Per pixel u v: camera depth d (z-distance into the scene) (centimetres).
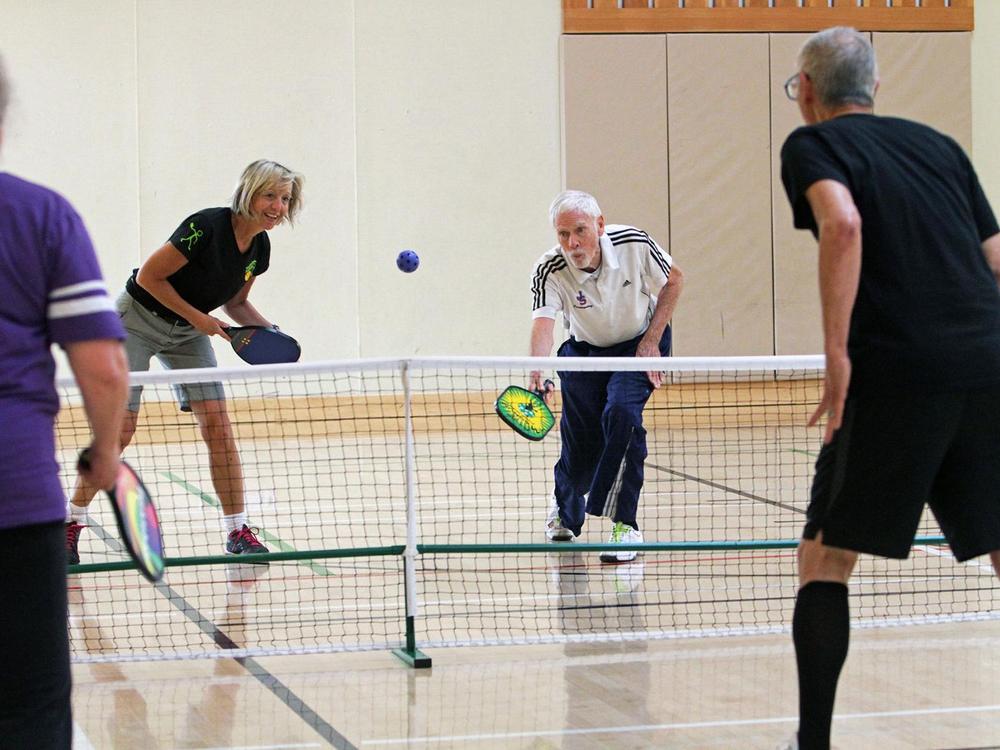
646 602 845
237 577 939
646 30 2158
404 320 2155
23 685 373
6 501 361
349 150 2128
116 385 377
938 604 841
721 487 1369
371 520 1198
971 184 529
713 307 2178
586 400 980
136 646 750
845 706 617
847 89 526
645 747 564
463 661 713
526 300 2186
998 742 564
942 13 2219
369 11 2120
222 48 2083
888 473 483
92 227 2059
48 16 2028
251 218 924
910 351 478
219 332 921
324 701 639
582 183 2169
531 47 2158
